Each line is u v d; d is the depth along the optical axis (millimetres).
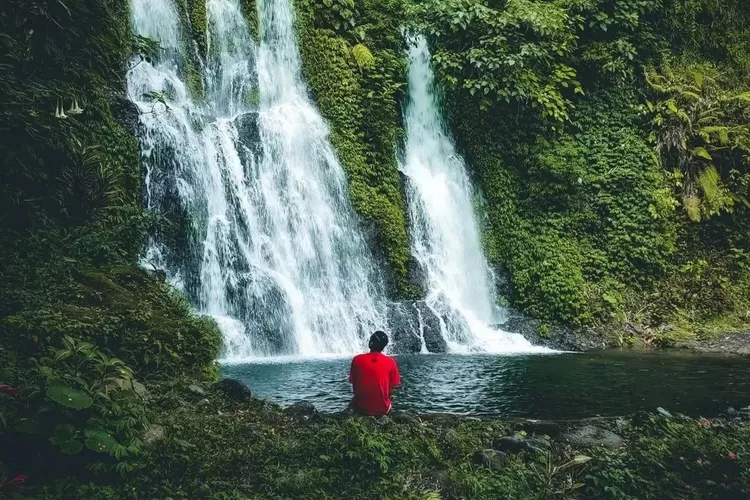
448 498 5000
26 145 9695
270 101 17828
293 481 4883
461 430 6410
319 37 18078
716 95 20234
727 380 10633
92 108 12039
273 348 13484
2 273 8195
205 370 8281
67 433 4664
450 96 19375
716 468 5465
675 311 17688
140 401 5844
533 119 19172
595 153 19109
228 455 5230
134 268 10008
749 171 19500
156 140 13633
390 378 6801
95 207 10969
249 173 15195
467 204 18891
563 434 6383
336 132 17422
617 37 20172
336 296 15445
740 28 22109
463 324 15609
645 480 5301
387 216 16734
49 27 11156
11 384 5406
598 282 17891
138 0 15281
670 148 19156
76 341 6613
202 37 16625
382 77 18234
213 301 13500
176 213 13484
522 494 5066
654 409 8383
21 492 4332
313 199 16125
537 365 12141
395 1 19516
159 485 4758
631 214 18422
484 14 19016
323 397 8680
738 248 19156
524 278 17703
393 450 5363
